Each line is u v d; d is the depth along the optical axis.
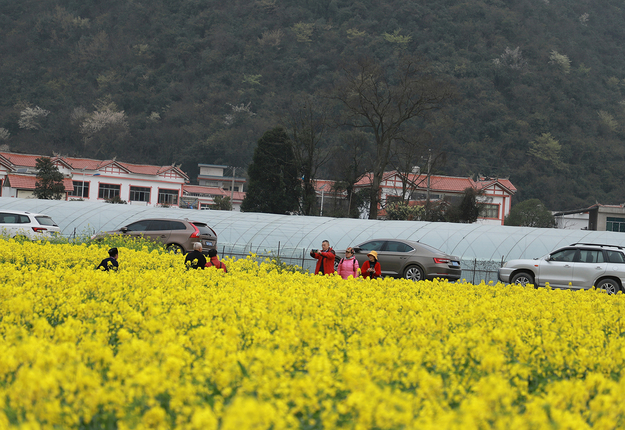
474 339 9.24
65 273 15.21
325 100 171.00
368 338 8.91
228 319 10.39
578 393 6.59
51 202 52.38
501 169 177.00
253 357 7.60
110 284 13.75
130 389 6.12
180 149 195.50
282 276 19.44
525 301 16.95
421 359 8.08
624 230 95.19
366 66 79.44
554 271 30.84
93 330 9.16
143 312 11.84
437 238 43.34
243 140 191.38
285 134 83.69
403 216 77.62
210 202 135.75
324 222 47.44
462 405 5.93
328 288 16.70
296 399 6.16
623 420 6.32
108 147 196.38
